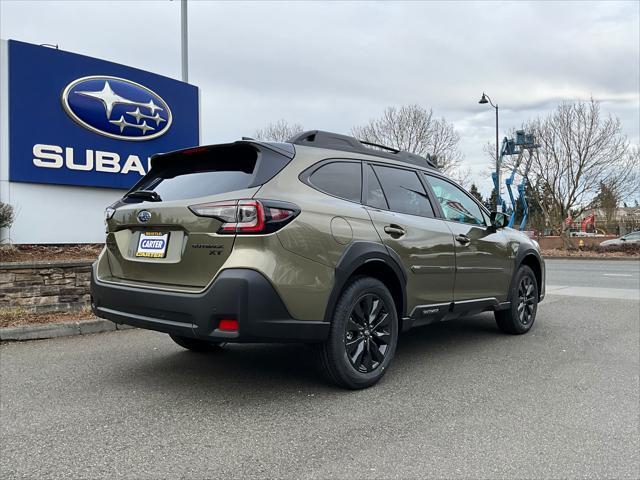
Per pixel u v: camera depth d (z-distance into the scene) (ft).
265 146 12.20
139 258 12.46
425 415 11.43
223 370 14.66
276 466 9.00
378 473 8.80
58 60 26.55
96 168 27.81
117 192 29.04
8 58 25.03
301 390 12.97
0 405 11.89
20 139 25.27
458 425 10.89
